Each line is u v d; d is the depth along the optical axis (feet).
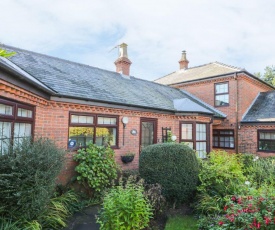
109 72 42.37
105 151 23.86
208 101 48.85
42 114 21.81
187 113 35.99
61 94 22.63
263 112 42.50
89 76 34.04
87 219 17.51
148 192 17.34
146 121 33.55
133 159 30.66
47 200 15.03
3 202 12.98
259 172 23.02
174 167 19.39
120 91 33.30
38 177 13.37
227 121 45.21
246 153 39.99
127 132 30.53
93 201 21.34
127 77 44.75
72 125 24.44
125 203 13.25
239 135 43.37
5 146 14.20
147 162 20.24
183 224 16.33
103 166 22.43
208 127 37.93
